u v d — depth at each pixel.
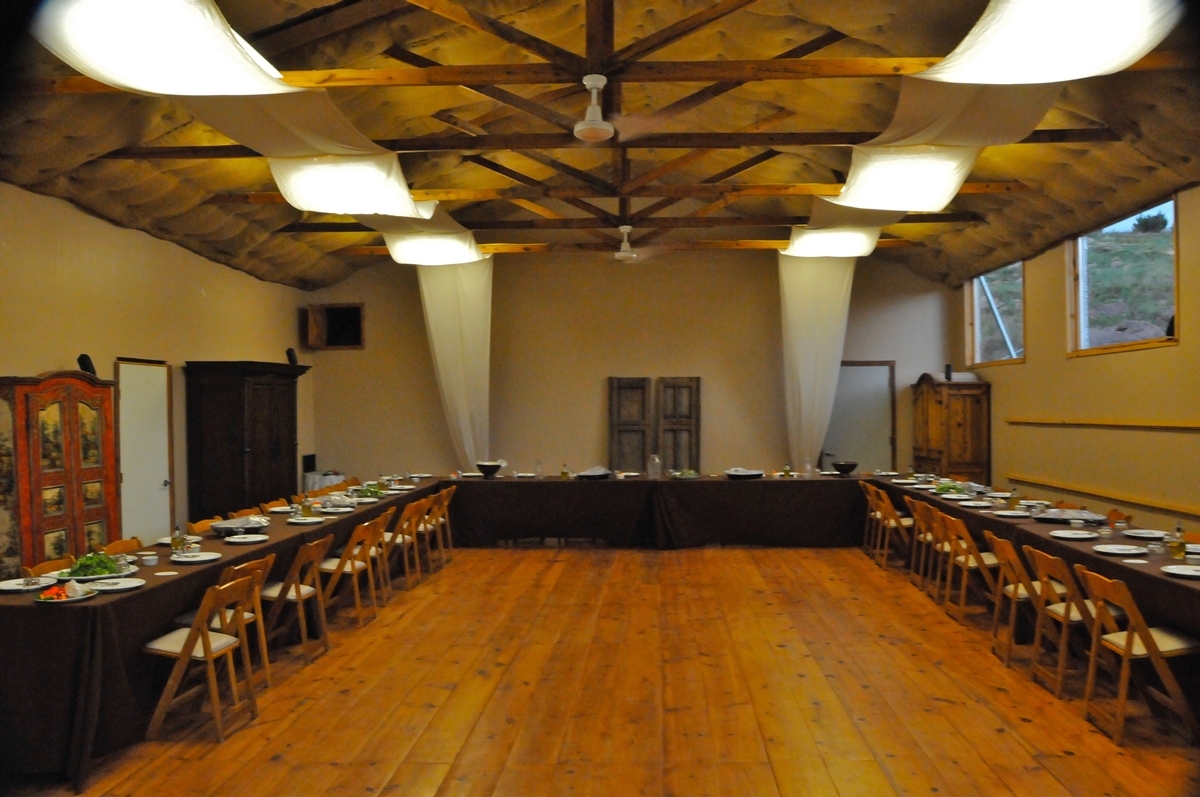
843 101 7.34
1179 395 6.86
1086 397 8.34
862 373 11.80
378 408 11.98
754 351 11.82
